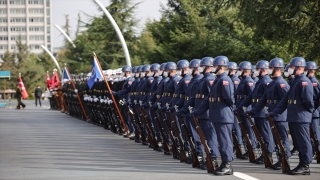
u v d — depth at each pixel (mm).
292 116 13055
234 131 16266
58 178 12828
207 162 13344
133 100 21078
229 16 33125
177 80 17141
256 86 15453
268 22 25625
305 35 25000
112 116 25500
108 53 57469
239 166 14594
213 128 13844
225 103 13070
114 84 25141
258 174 13125
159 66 19484
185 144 15328
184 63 16250
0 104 63000
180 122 14438
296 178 12516
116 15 57094
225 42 30812
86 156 16922
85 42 62469
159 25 41375
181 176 12922
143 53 51562
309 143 12977
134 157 16641
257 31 26438
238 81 16828
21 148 19141
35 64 121125
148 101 18422
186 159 15289
